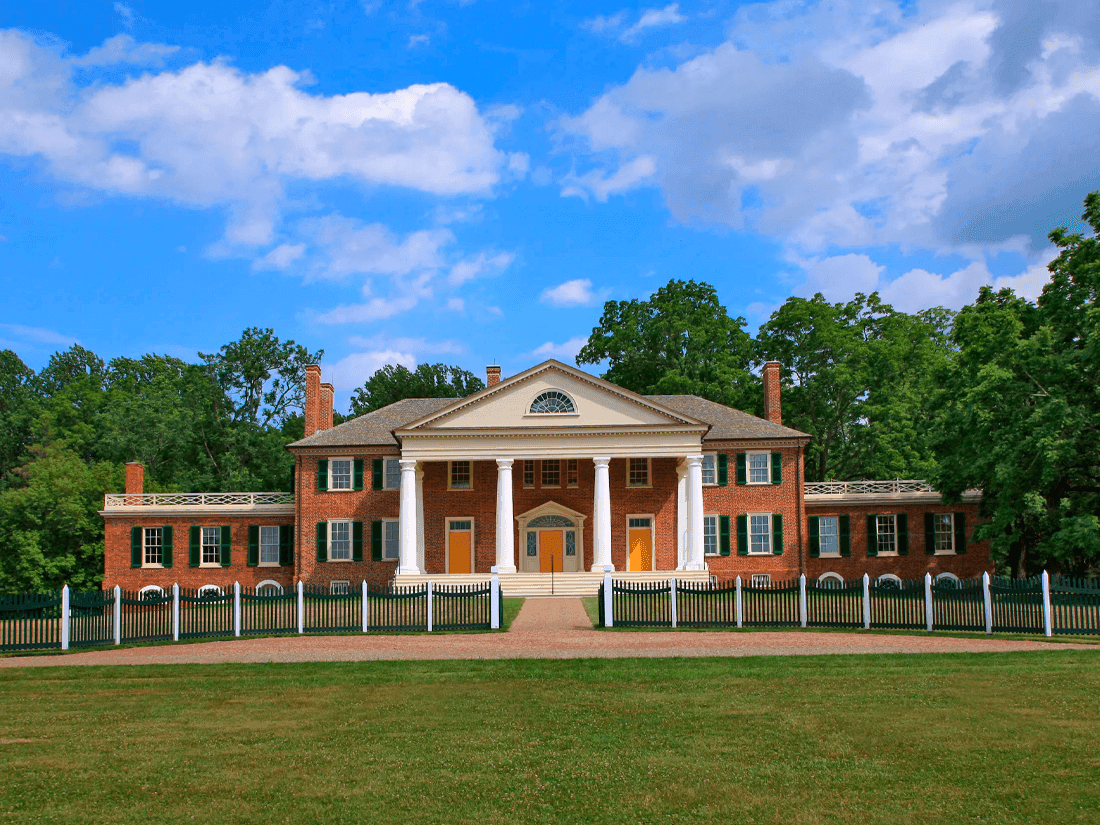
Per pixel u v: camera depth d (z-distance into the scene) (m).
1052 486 43.00
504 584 46.72
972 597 27.03
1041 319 43.50
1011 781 12.84
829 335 67.56
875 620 28.17
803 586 29.02
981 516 46.16
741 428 53.88
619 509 52.44
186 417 82.44
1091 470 42.97
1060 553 38.38
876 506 53.38
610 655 23.02
